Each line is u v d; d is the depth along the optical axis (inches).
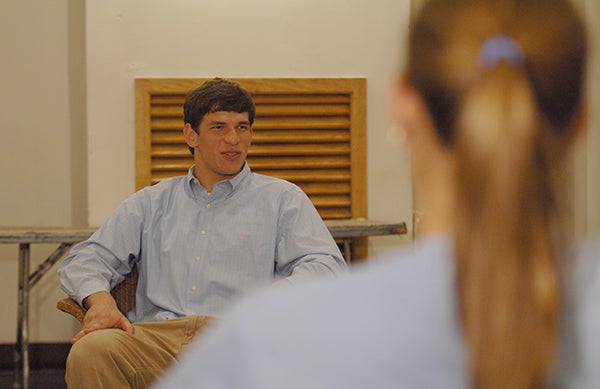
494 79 20.3
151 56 137.1
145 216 92.7
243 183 93.0
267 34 138.9
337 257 88.4
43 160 146.4
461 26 21.0
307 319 20.2
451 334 19.9
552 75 20.5
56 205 146.7
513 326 19.6
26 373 123.1
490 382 19.6
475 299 19.7
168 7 137.3
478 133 20.1
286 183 94.4
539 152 20.1
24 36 145.8
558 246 20.6
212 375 20.2
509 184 19.8
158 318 88.8
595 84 110.3
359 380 19.6
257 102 138.9
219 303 89.4
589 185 139.5
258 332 20.1
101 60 136.3
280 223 91.6
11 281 145.5
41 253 145.5
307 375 19.5
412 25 22.0
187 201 92.8
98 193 136.4
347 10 139.8
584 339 20.7
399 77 22.1
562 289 20.6
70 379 78.0
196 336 84.3
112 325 81.8
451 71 20.7
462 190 20.3
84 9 146.6
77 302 86.4
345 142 141.3
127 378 80.1
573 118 20.9
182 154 137.3
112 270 90.0
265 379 19.5
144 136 136.3
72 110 146.8
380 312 20.2
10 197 146.0
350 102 139.8
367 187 140.4
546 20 20.7
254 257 90.1
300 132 140.0
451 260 20.3
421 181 21.8
